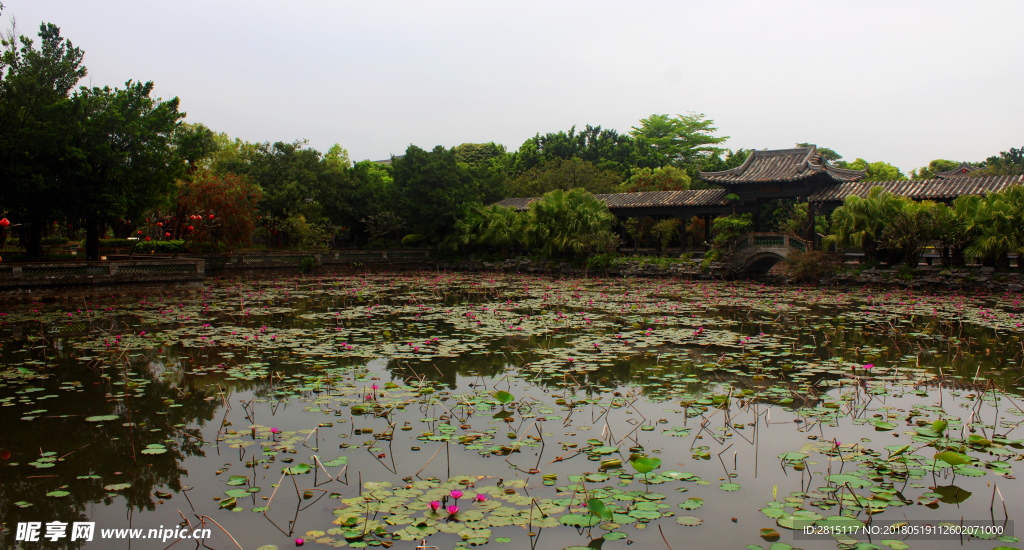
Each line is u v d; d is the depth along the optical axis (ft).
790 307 56.39
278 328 44.75
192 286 75.36
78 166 69.05
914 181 87.71
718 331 43.32
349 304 60.39
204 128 129.59
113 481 17.93
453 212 125.08
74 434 21.83
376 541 14.39
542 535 14.92
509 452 19.97
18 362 32.83
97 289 67.10
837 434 21.77
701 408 24.80
